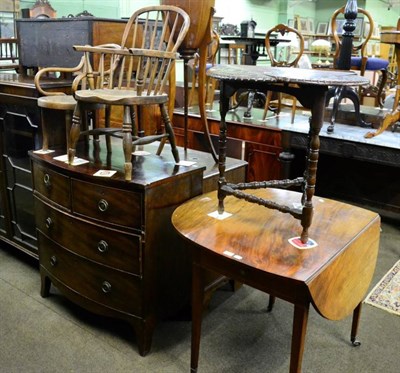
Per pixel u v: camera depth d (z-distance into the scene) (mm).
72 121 1950
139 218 1713
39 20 3002
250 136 3756
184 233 1548
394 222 3436
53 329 2012
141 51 1754
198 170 1939
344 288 1459
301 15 10125
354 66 4117
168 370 1766
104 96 1742
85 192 1823
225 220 1657
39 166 2031
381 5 10078
